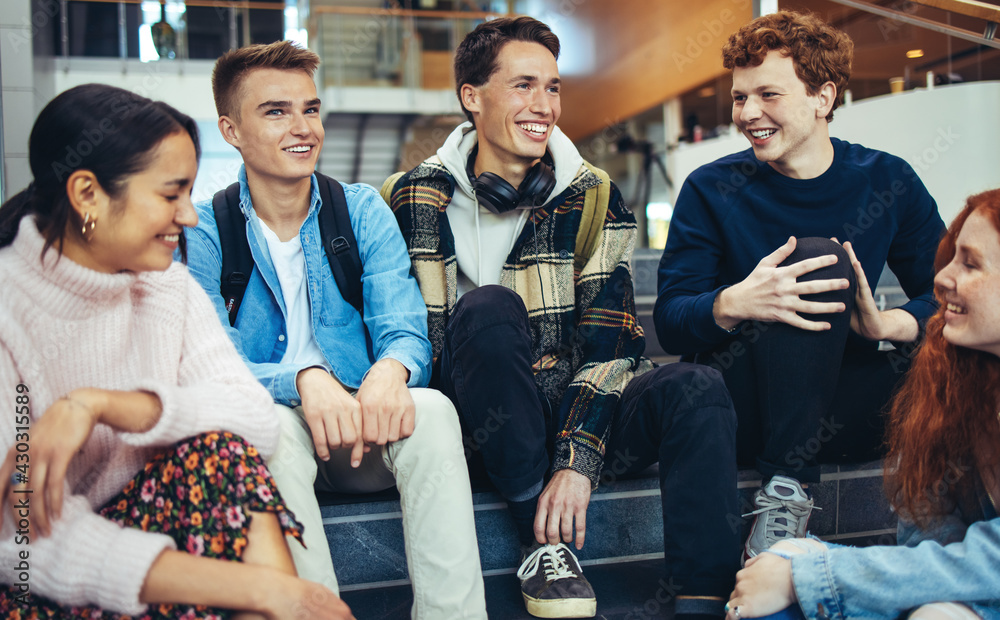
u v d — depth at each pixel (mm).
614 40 8312
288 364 1291
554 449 1390
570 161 1563
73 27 6836
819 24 1562
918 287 1644
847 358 1523
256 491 903
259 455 949
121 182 904
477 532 1473
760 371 1358
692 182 1690
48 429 855
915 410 1184
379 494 1460
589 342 1498
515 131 1517
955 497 1141
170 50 7160
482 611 1148
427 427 1172
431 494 1159
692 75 7574
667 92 8141
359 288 1502
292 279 1482
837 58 1546
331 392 1205
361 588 1425
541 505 1290
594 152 10156
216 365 1083
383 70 8578
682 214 1684
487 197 1531
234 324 1449
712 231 1657
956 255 1082
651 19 7535
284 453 1122
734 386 1450
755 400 1432
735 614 1077
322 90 8547
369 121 8820
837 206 1607
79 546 856
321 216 1490
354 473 1371
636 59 8273
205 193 3871
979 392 1098
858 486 1610
